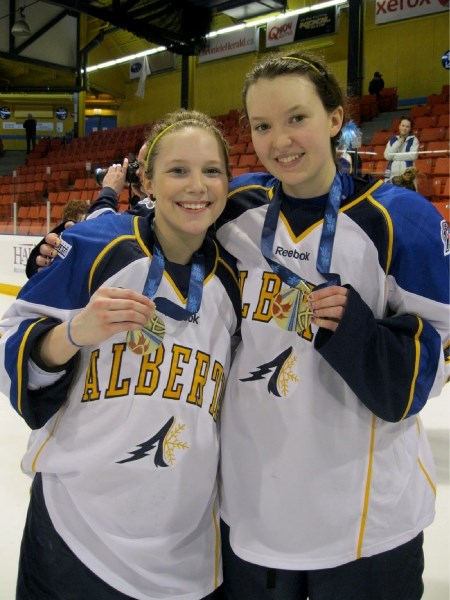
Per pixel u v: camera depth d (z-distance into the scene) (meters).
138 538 1.16
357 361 1.02
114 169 2.59
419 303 1.09
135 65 16.48
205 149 1.14
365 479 1.15
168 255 1.21
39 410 1.13
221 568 1.29
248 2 11.27
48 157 14.99
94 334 1.02
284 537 1.16
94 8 10.99
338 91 1.13
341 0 11.68
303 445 1.15
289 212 1.20
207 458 1.20
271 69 1.09
